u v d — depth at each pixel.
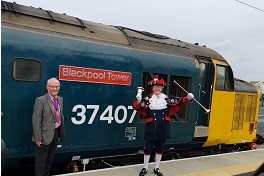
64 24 5.35
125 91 5.81
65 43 5.05
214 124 7.57
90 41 5.40
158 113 5.21
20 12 4.85
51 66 4.86
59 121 4.51
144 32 6.96
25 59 4.59
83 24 5.62
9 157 4.56
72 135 5.17
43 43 4.80
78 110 5.20
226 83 7.88
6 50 4.41
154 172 5.46
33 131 4.35
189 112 6.95
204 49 7.87
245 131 8.84
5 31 4.45
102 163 6.38
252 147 9.52
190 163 6.40
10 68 4.45
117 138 5.79
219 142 7.91
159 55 6.37
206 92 7.53
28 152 4.71
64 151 5.13
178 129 6.76
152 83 5.29
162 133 5.21
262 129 16.31
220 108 7.68
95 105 5.41
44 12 5.31
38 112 4.26
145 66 6.08
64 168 5.99
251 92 8.99
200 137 7.46
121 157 6.59
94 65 5.36
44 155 4.39
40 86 4.76
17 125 4.56
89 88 5.32
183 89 6.43
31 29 4.75
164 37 7.23
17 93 4.53
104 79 5.50
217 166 6.38
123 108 5.80
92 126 5.41
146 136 5.26
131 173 5.37
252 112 9.13
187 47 7.32
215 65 7.46
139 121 6.14
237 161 7.00
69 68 5.05
